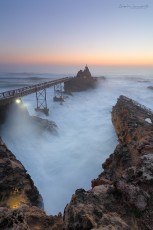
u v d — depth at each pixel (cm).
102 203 1252
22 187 2133
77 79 12619
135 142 2667
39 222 1217
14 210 1112
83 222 1004
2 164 2266
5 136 3600
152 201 1258
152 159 1664
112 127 5338
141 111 5216
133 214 1185
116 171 2328
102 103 8819
